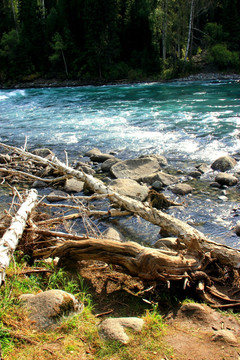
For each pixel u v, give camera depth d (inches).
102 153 437.4
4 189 335.6
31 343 113.0
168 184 328.2
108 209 283.0
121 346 114.4
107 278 164.7
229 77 1382.9
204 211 269.1
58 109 782.5
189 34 1513.3
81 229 249.0
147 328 123.6
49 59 1727.4
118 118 640.4
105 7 1583.4
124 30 1717.5
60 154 444.5
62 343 114.4
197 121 577.6
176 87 1133.1
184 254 163.5
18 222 177.2
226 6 1642.5
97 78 1642.5
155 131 533.3
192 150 434.0
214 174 351.9
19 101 946.7
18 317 122.6
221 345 115.9
